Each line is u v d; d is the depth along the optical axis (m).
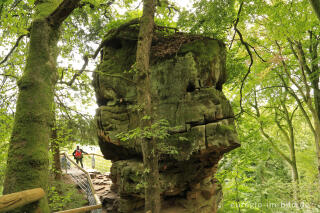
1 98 5.19
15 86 5.54
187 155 5.31
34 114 3.09
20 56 5.37
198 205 6.50
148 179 4.22
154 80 6.32
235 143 5.27
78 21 8.86
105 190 8.46
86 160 15.27
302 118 16.00
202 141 5.24
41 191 2.70
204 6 7.18
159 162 5.75
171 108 5.89
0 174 4.99
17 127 3.04
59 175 7.99
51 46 3.64
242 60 11.05
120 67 6.91
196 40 6.31
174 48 6.34
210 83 6.11
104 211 6.93
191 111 5.61
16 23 4.51
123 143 6.33
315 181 13.33
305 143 17.09
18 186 2.74
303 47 12.69
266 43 13.41
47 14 3.73
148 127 4.20
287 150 17.23
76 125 6.84
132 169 6.09
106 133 6.38
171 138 5.61
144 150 4.34
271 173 17.12
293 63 13.52
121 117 6.46
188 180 6.25
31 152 2.93
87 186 8.74
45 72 3.38
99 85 7.12
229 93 13.48
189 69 5.89
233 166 10.40
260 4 7.65
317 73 11.81
